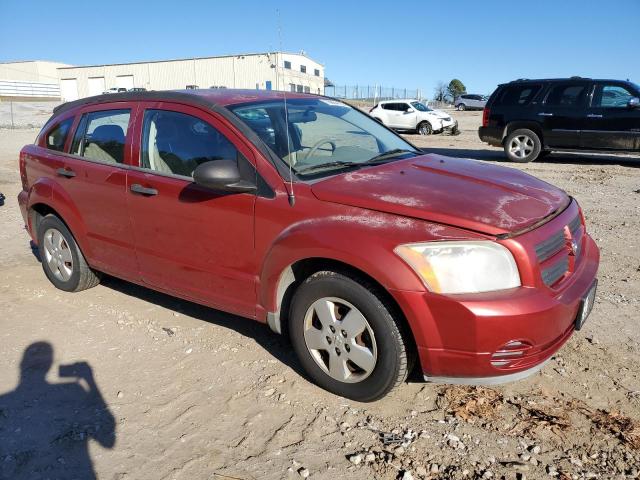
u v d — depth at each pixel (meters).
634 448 2.79
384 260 2.82
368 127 4.45
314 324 3.29
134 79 63.09
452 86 77.19
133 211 4.06
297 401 3.26
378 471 2.69
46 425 3.13
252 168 3.43
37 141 5.14
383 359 2.98
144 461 2.82
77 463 2.82
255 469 2.74
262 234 3.34
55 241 5.00
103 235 4.41
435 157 4.14
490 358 2.75
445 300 2.73
